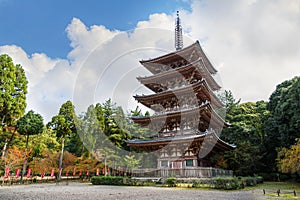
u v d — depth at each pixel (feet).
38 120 99.14
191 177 56.08
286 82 98.27
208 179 51.57
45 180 95.66
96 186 59.62
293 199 33.40
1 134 96.27
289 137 80.23
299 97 69.56
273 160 92.12
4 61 85.25
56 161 99.91
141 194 37.76
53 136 128.47
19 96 89.25
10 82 85.46
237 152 81.92
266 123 99.04
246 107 116.47
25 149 95.50
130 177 64.18
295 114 71.56
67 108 103.40
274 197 35.68
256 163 84.28
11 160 86.43
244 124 100.94
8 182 85.30
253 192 43.42
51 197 35.01
